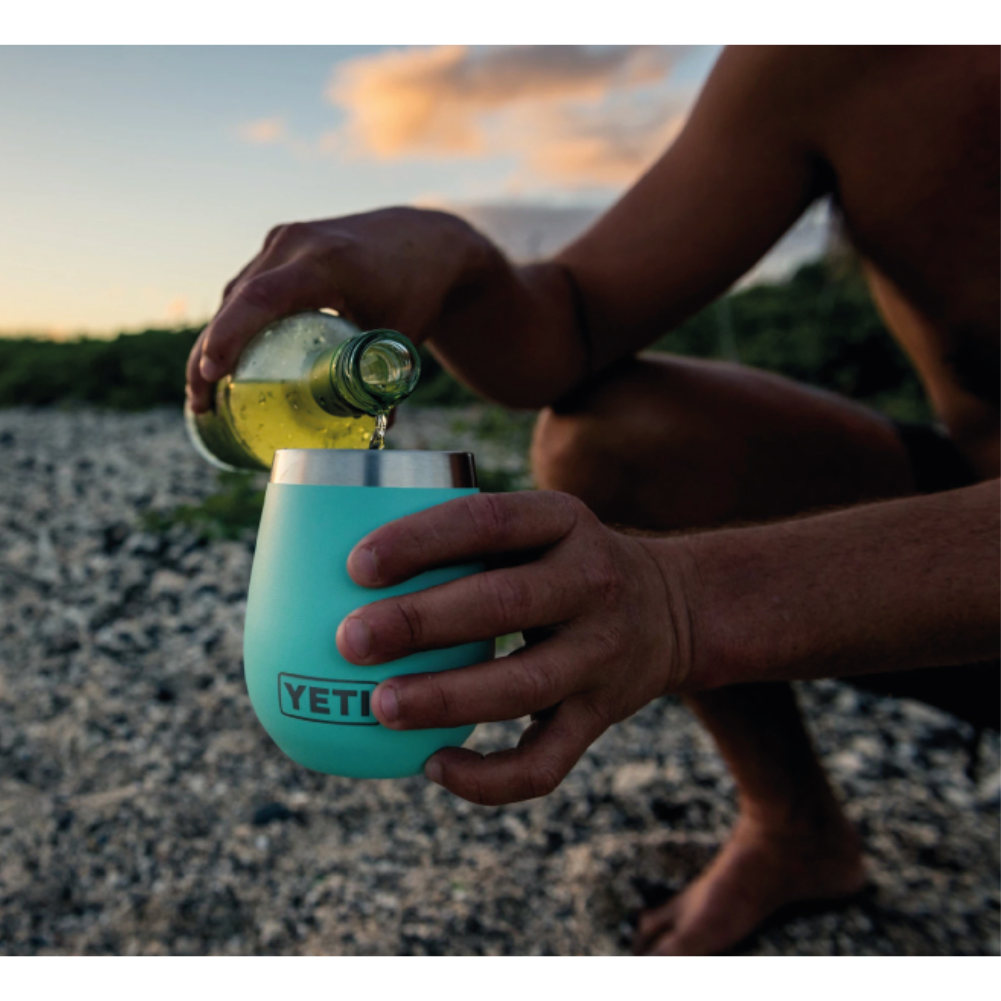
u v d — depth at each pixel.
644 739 2.17
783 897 1.43
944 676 1.19
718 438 1.26
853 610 0.69
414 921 1.49
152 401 8.79
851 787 1.95
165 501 4.69
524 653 0.63
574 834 1.74
